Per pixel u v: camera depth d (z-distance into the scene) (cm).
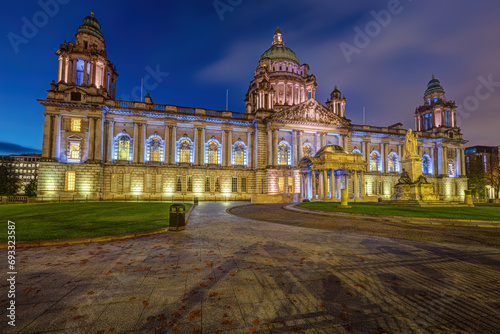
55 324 457
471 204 3219
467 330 448
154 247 1042
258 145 5894
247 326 459
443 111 7794
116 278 686
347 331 444
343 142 6400
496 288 639
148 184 5222
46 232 1306
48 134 4722
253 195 4678
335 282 667
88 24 5488
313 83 7281
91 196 4750
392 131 7219
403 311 517
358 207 2853
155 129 5478
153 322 468
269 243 1121
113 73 6081
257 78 6856
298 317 491
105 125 5156
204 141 5728
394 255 937
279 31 8181
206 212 2606
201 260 855
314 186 4678
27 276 699
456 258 908
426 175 7462
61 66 5012
